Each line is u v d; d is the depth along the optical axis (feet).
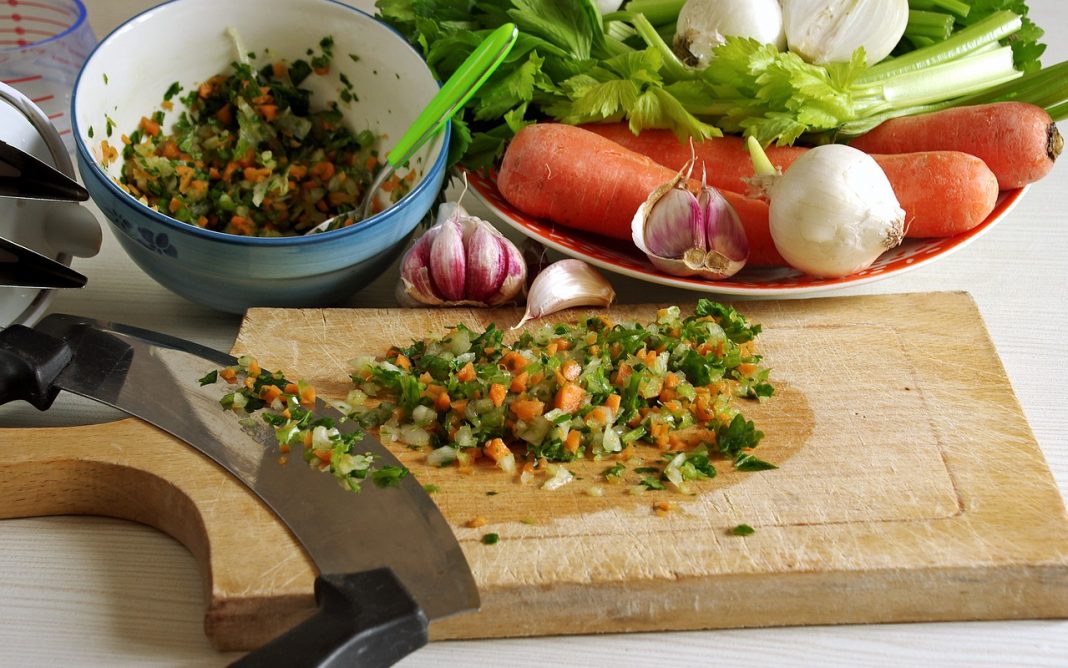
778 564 2.44
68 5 3.21
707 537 2.47
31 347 2.58
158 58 2.84
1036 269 2.98
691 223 2.78
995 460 2.57
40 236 2.71
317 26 2.89
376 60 2.89
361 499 2.48
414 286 2.76
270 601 2.39
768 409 2.64
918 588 2.45
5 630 2.43
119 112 2.81
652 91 2.91
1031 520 2.50
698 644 2.45
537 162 2.83
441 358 2.64
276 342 2.70
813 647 2.45
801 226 2.74
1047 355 2.82
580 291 2.77
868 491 2.53
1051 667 2.43
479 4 3.00
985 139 2.89
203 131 2.92
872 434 2.60
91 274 2.90
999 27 3.03
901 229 2.74
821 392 2.66
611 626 2.45
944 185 2.82
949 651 2.45
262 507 2.48
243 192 2.87
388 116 2.92
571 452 2.55
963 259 2.99
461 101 2.75
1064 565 2.44
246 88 2.91
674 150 2.94
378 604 2.35
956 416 2.63
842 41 2.94
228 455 2.52
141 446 2.53
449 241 2.74
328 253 2.67
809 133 2.96
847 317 2.78
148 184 2.83
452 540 2.44
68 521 2.56
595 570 2.43
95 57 2.74
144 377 2.61
